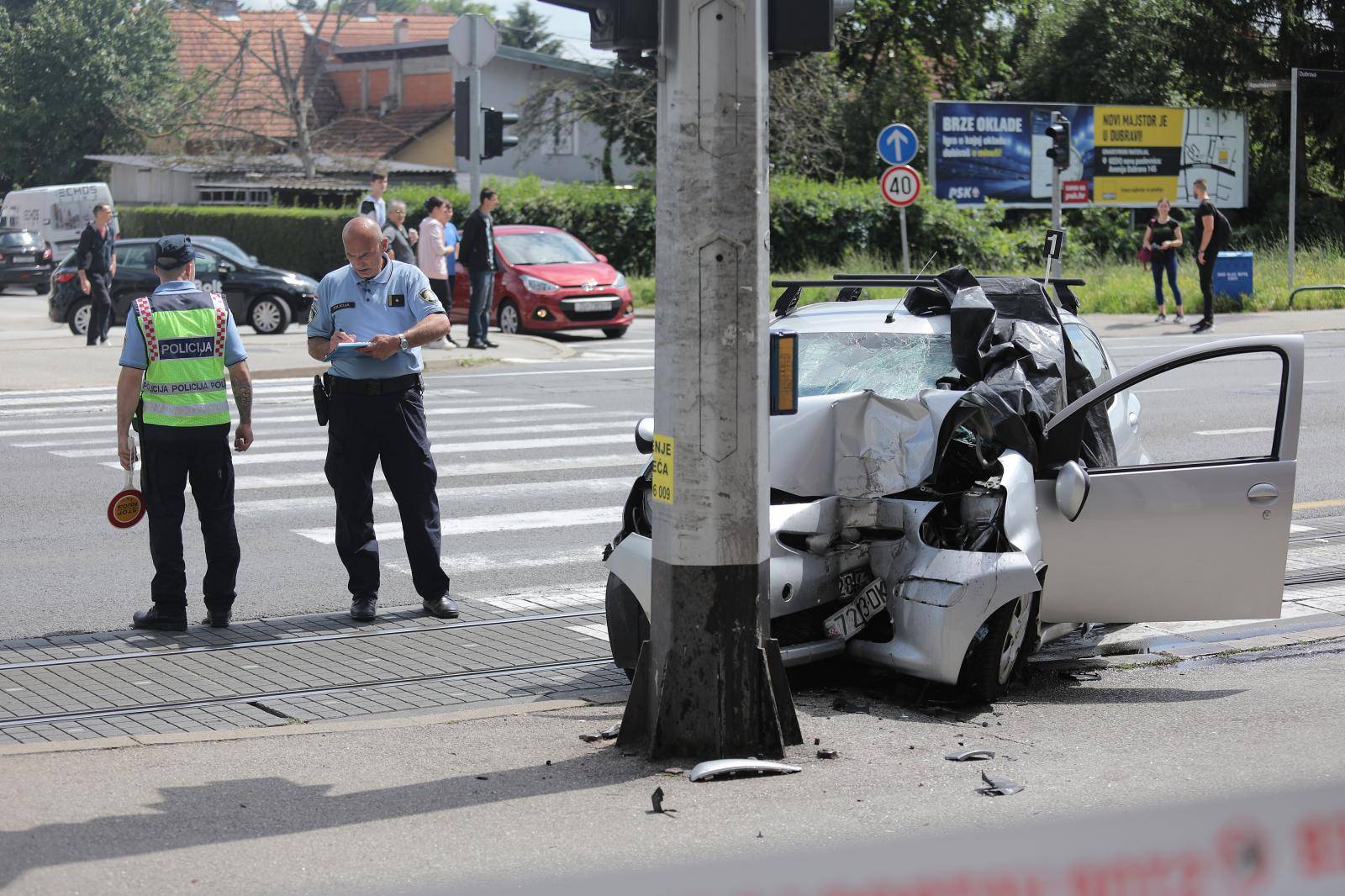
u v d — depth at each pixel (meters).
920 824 6.09
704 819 6.20
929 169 51.88
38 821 6.24
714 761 6.92
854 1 7.02
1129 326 34.12
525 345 30.45
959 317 9.77
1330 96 56.06
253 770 7.06
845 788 6.63
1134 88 60.00
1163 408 20.56
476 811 6.36
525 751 7.38
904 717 8.06
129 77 87.12
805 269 46.88
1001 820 6.11
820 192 47.38
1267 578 8.89
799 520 8.51
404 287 10.44
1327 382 23.33
